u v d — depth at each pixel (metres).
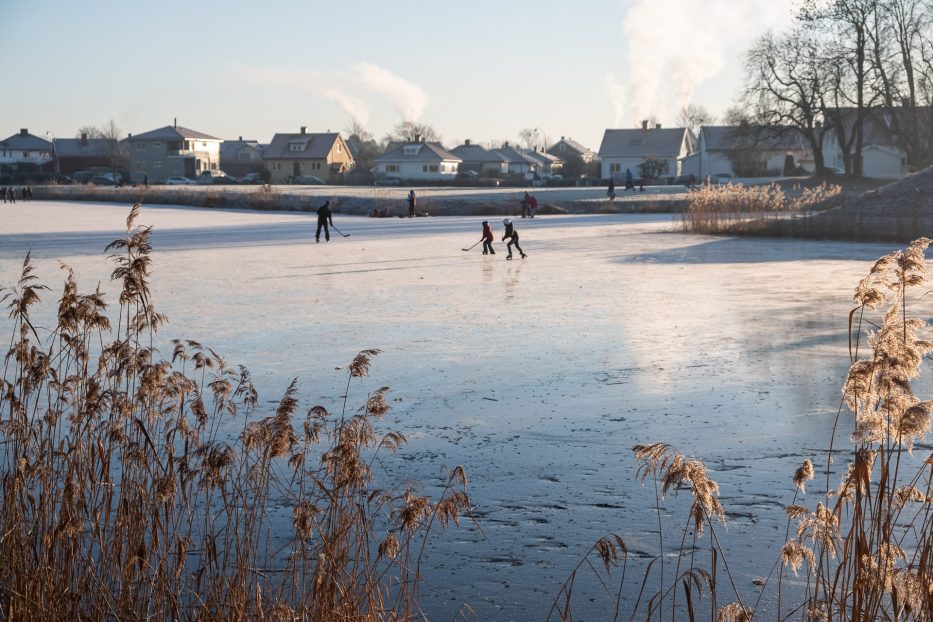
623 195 75.19
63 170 168.75
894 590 3.83
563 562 6.05
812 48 77.38
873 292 4.11
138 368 5.29
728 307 18.06
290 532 6.32
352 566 5.70
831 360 12.59
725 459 8.17
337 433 4.84
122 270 5.23
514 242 29.73
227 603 4.52
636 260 29.12
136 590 4.57
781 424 9.32
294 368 12.32
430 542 6.38
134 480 5.02
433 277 24.25
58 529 4.65
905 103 75.38
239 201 72.69
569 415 9.81
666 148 138.38
